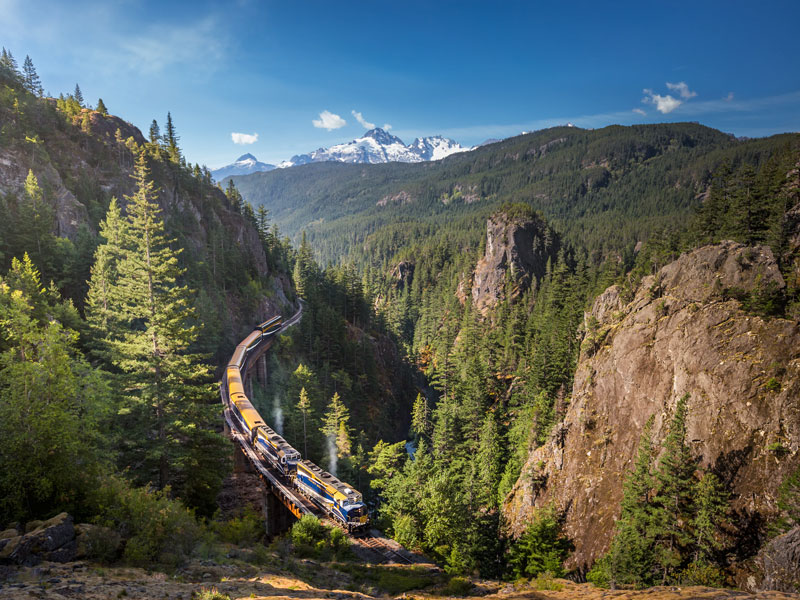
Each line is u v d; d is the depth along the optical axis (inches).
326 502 1406.3
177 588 460.8
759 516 1178.6
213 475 1188.5
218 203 4665.4
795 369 1352.1
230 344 3139.8
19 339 744.3
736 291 1700.3
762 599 407.2
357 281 5132.9
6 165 2554.1
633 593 488.1
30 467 578.9
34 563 456.8
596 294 3481.8
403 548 1243.2
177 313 1169.4
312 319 3683.6
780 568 1047.0
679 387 1593.3
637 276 3051.2
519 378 3292.3
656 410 1644.9
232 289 3838.6
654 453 1518.2
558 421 2309.3
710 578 1105.4
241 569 612.4
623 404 1788.9
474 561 1318.9
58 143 3186.5
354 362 3715.6
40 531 487.8
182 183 4185.5
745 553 1146.7
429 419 3292.3
